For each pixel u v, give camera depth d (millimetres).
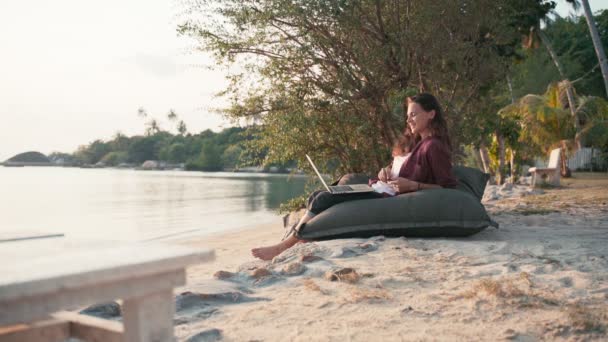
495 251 4109
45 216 15523
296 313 2553
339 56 7637
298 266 3520
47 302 996
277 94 7812
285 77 7641
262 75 7570
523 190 12219
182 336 2232
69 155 177125
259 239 9102
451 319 2420
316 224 4770
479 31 8266
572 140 21078
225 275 3467
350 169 8203
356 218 4762
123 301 1222
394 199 4820
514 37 8953
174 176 72375
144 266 1096
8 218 14992
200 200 22609
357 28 7363
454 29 8062
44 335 1408
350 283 3139
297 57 7328
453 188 5020
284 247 4746
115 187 36625
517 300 2650
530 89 34406
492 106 9406
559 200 9727
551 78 34656
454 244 4457
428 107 4957
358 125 7836
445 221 4730
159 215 15594
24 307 968
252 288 3162
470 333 2227
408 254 4027
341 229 4766
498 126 10633
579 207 8289
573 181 17719
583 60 37375
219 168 111000
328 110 7785
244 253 6805
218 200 22562
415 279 3182
